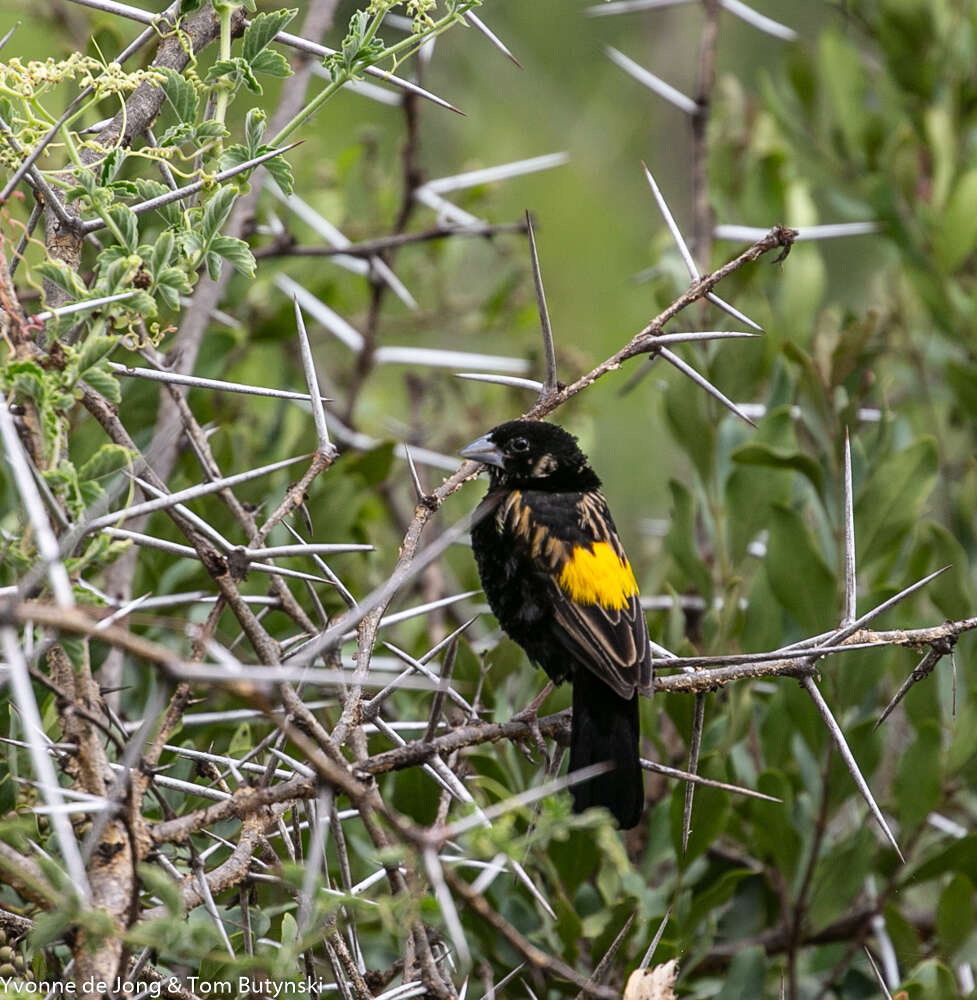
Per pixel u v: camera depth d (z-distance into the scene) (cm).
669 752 1109
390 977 712
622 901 889
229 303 1220
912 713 1067
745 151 1434
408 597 1377
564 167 2109
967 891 925
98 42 1059
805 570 984
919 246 1326
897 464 1048
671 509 1130
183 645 1002
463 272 1747
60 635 493
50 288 619
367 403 1555
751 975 917
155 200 603
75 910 452
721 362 1170
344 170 1482
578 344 2050
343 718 625
